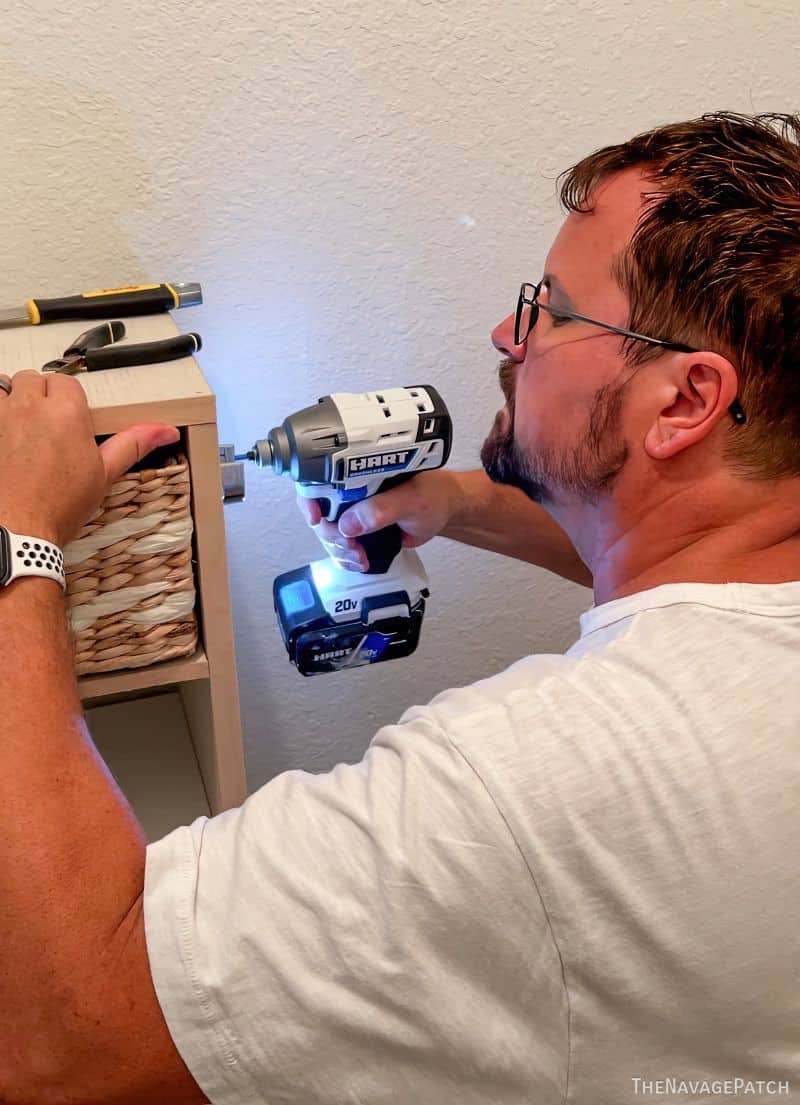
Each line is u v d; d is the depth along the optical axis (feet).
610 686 2.01
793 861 1.90
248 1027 1.83
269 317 3.39
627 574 2.51
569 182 2.59
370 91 3.15
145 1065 1.85
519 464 2.71
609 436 2.40
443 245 3.47
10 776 1.90
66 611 2.30
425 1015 1.85
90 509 2.21
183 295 2.96
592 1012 1.93
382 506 3.02
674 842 1.87
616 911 1.87
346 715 4.30
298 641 3.07
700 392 2.24
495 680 2.15
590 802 1.87
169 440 2.31
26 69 2.81
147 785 3.33
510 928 1.86
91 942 1.83
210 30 2.91
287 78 3.05
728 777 1.90
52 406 2.17
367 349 3.57
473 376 3.75
